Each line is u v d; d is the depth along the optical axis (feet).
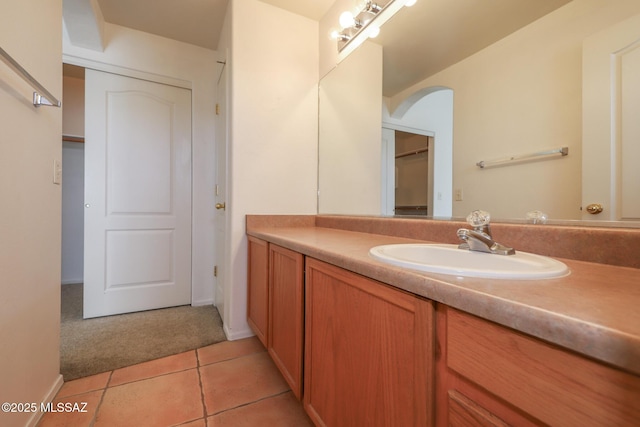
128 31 7.51
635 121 2.44
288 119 6.75
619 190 2.53
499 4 3.54
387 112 5.29
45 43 4.00
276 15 6.61
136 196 7.83
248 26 6.31
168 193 8.21
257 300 5.64
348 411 2.81
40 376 3.92
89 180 7.32
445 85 4.24
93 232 7.37
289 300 4.16
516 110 3.35
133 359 5.46
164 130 8.14
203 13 6.87
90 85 7.29
